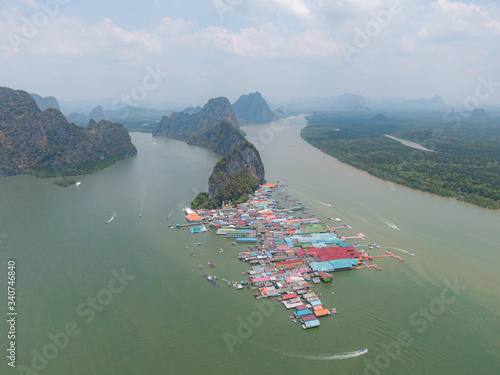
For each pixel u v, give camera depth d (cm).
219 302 10306
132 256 13188
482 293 10831
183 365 8038
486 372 7906
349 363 8106
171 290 10925
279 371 7862
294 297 10488
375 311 9950
